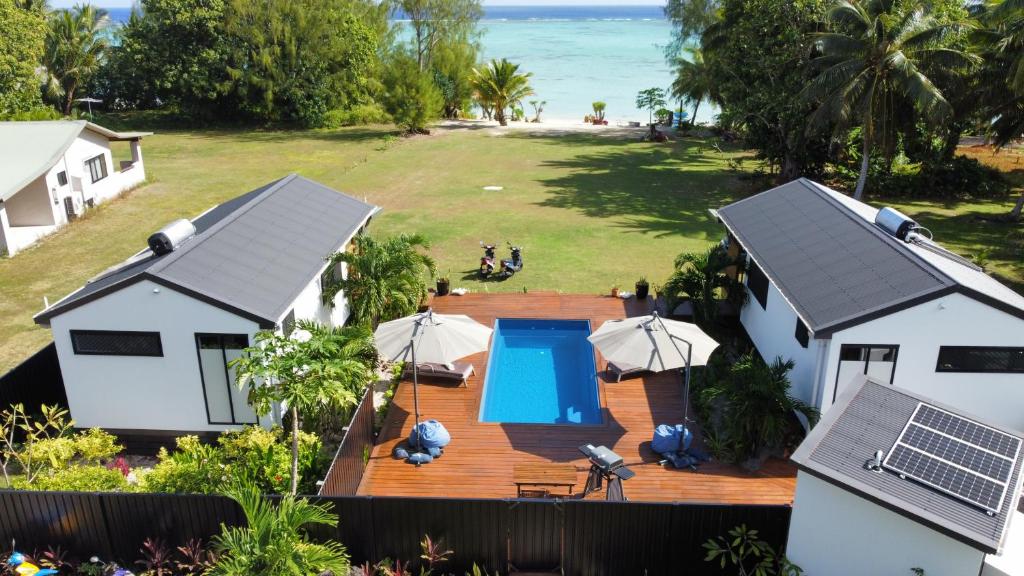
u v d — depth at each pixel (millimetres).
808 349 15664
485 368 18766
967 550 8891
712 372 17812
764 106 36750
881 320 14289
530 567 11359
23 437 15305
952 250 28234
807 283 16438
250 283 15617
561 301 23172
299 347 11648
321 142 53406
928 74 32000
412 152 49719
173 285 14258
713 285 20734
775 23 35531
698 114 76750
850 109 31891
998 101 33812
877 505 9180
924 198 36812
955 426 10383
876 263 15945
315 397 11172
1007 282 24859
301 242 18562
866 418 10656
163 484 12141
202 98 59688
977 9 36500
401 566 11414
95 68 61406
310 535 11211
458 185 39875
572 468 13422
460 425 16219
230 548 10000
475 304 22922
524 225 32062
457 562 11367
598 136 58031
